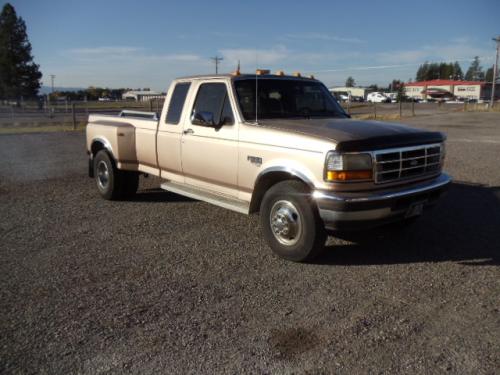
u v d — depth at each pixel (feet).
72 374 9.70
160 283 14.20
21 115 116.06
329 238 18.45
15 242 18.04
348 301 12.97
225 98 18.40
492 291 13.57
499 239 18.26
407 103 241.35
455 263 15.79
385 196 14.44
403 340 10.94
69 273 14.96
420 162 16.06
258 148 16.53
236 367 9.91
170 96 21.45
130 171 24.59
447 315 12.14
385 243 17.85
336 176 14.32
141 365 9.99
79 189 28.17
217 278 14.58
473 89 331.98
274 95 19.04
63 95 267.18
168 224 20.51
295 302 12.92
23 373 9.72
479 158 39.63
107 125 24.32
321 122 17.15
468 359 10.16
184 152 20.06
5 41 237.04
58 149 48.19
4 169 35.45
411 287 13.88
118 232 19.35
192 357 10.28
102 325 11.64
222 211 22.74
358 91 311.47
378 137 14.87
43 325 11.64
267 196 16.11
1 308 12.53
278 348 10.62
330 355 10.35
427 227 19.92
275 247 16.14
